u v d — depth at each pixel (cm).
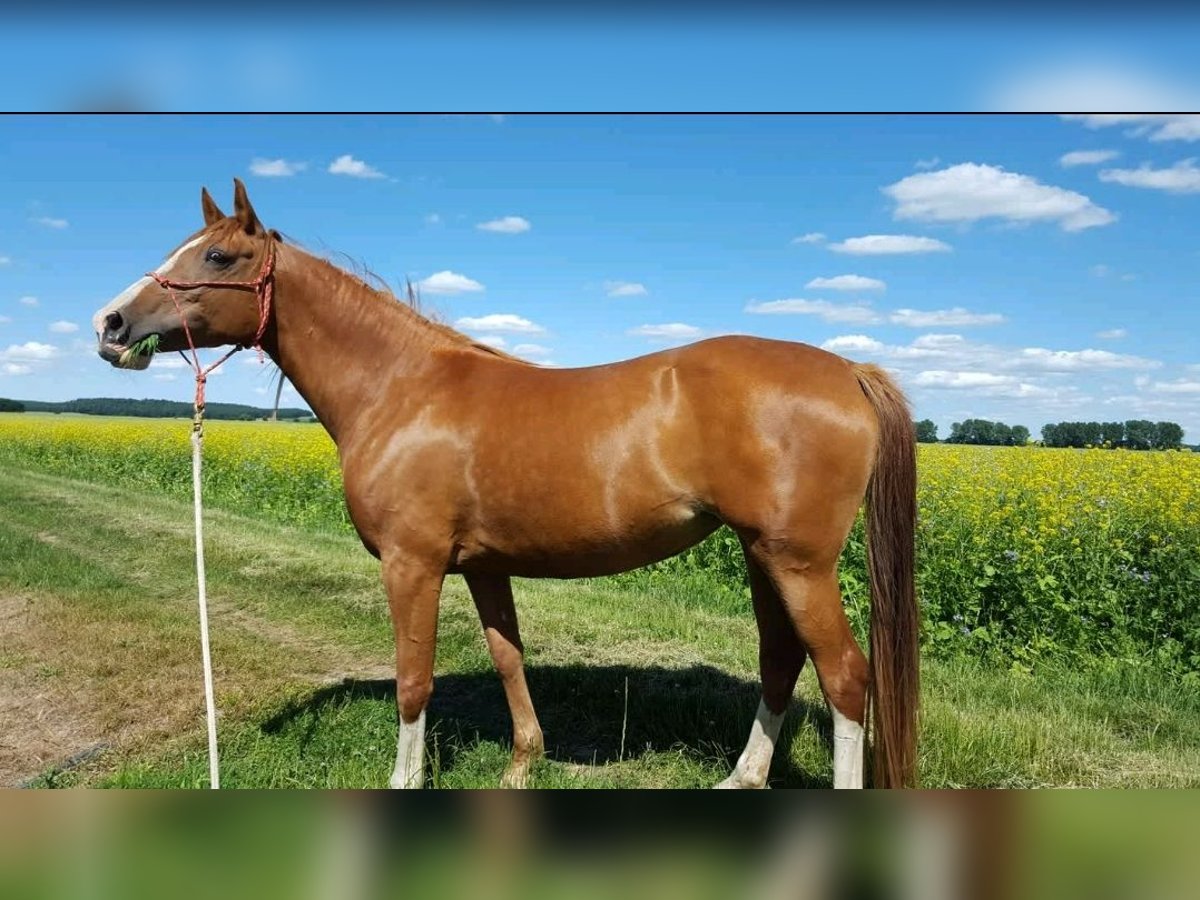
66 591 801
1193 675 542
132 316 376
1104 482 996
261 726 470
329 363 397
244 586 820
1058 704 492
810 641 327
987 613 657
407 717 372
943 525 777
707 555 871
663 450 336
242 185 383
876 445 330
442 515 364
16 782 407
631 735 464
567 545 356
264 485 1588
